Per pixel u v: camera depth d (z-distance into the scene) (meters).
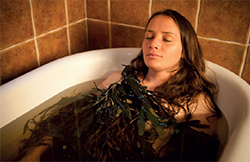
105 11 1.69
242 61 1.40
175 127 1.01
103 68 1.49
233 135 0.87
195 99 1.14
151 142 0.92
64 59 1.38
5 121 1.08
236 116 1.02
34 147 0.92
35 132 1.00
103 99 1.09
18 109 1.13
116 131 0.96
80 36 1.78
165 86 1.20
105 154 0.86
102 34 1.79
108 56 1.48
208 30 1.43
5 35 1.24
